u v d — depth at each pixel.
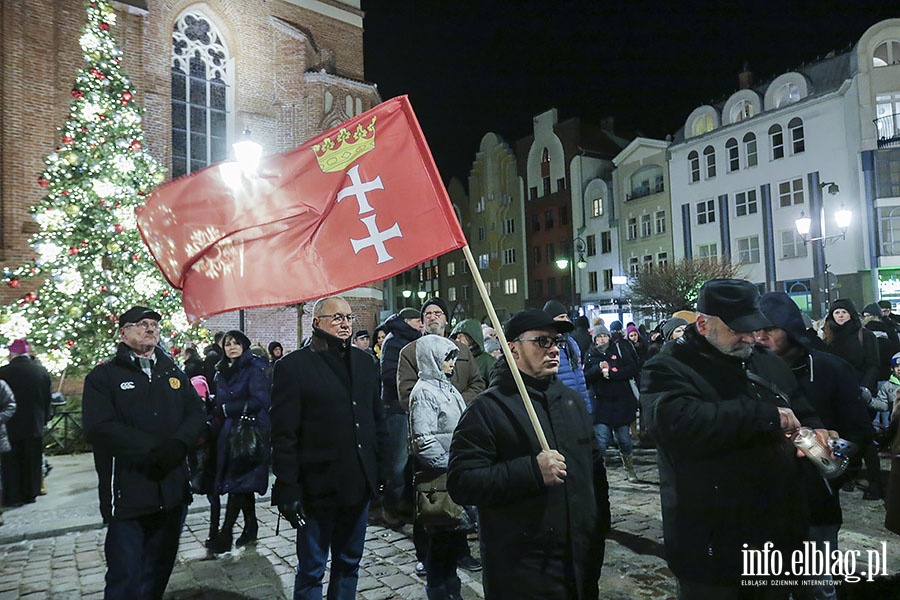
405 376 5.26
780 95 30.88
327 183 3.78
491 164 50.59
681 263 30.58
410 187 3.57
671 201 35.84
